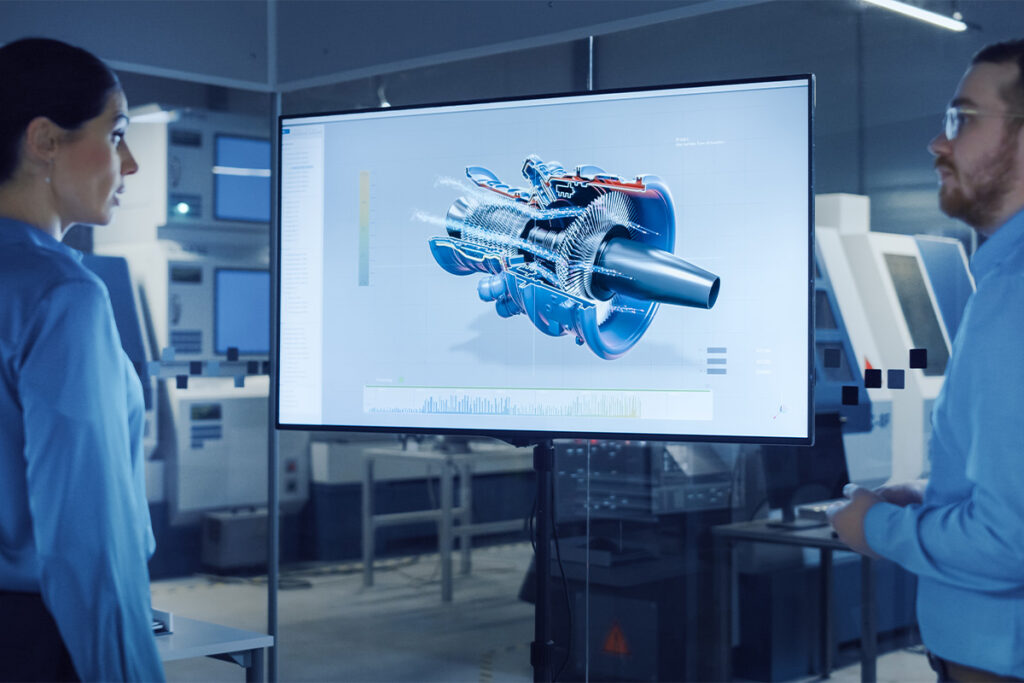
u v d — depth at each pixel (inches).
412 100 118.6
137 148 133.3
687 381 83.0
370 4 111.9
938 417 63.6
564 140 86.4
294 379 95.4
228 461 142.8
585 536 119.2
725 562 110.5
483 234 88.7
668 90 83.2
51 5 101.7
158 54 110.0
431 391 90.8
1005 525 57.5
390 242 92.0
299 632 145.3
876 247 89.3
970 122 70.4
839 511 69.5
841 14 94.0
